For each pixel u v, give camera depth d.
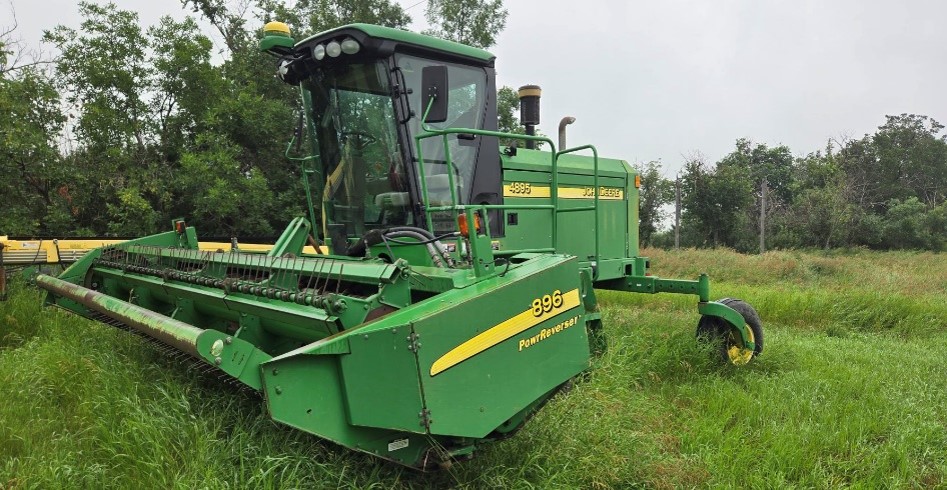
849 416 4.88
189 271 4.70
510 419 3.38
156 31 12.24
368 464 3.27
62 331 6.08
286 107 13.53
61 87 11.66
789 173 36.91
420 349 2.80
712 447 4.31
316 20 14.85
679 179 28.12
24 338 6.29
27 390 4.44
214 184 11.38
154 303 5.44
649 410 4.92
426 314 2.86
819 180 31.77
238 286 3.84
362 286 3.59
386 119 4.78
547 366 3.45
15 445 3.71
